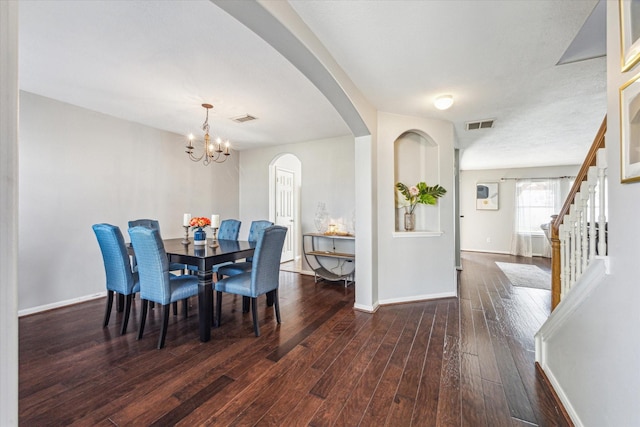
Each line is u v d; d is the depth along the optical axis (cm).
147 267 231
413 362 207
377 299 331
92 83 271
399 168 373
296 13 168
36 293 302
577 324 146
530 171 709
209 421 149
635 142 101
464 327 270
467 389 176
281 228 268
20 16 176
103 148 358
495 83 258
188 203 464
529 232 698
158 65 237
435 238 358
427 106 313
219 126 407
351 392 173
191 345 232
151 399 165
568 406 152
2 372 55
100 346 228
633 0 101
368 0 158
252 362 206
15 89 56
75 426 145
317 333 256
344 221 461
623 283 109
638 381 100
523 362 207
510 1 159
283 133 443
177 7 168
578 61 221
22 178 294
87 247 344
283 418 151
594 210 156
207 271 241
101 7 168
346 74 240
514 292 388
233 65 236
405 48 204
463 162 653
